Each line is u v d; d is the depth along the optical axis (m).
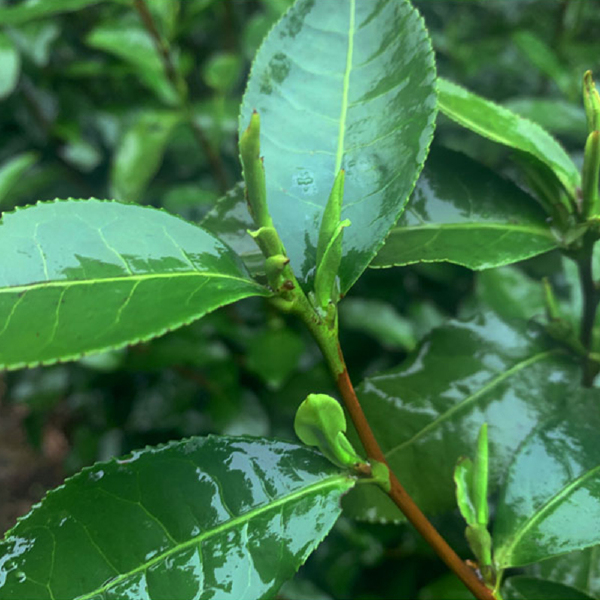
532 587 0.23
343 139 0.22
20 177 0.62
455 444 0.26
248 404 0.57
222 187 0.55
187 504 0.20
